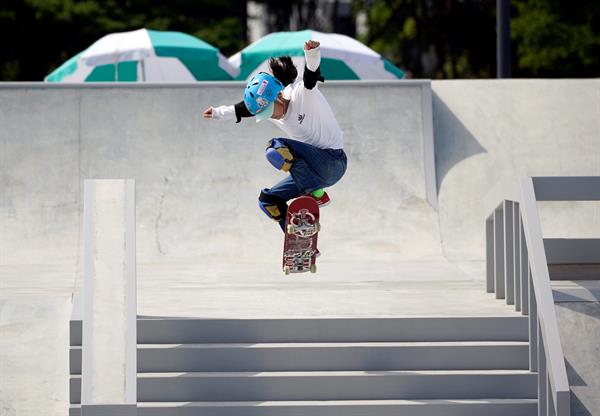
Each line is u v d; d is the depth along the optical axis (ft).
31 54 341.21
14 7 330.54
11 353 85.71
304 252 86.28
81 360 79.41
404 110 149.79
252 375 80.18
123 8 343.05
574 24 335.26
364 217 139.64
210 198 140.67
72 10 330.75
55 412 80.18
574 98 158.81
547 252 101.35
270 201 85.92
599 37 329.72
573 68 344.69
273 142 83.46
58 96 146.82
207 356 81.56
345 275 117.08
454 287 106.73
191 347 81.61
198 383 79.66
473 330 84.79
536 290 79.41
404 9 396.16
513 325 84.89
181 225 137.59
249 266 126.11
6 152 142.51
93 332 74.64
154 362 81.20
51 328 89.04
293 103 82.58
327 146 83.66
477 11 376.89
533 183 85.76
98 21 334.03
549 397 76.23
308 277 115.65
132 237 81.92
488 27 378.53
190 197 140.46
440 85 160.15
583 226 144.15
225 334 83.66
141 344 82.84
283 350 81.87
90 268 79.56
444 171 147.43
